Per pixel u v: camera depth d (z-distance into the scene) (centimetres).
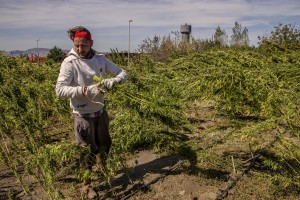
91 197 390
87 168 382
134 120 500
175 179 439
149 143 557
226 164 466
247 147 525
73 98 380
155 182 434
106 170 401
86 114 384
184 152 511
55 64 797
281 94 368
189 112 739
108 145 418
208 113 741
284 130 500
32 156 367
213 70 405
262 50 894
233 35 3048
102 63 385
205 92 420
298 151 374
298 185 383
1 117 421
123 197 401
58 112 579
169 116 511
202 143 552
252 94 388
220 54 481
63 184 433
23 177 464
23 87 460
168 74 747
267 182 414
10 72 571
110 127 537
